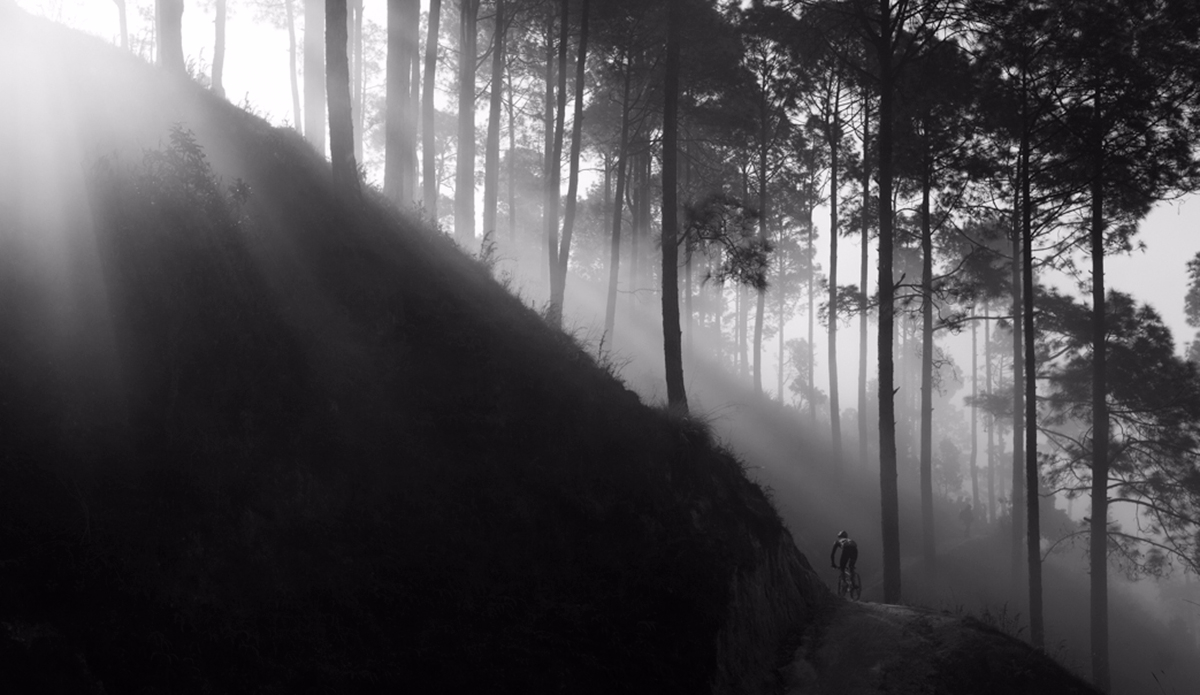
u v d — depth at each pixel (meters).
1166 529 34.00
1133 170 28.75
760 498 18.31
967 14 25.08
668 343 22.00
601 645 11.14
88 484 8.42
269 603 9.10
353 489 10.98
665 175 23.08
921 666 14.45
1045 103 28.59
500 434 13.34
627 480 14.40
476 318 15.15
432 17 27.89
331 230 14.50
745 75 36.31
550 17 34.59
